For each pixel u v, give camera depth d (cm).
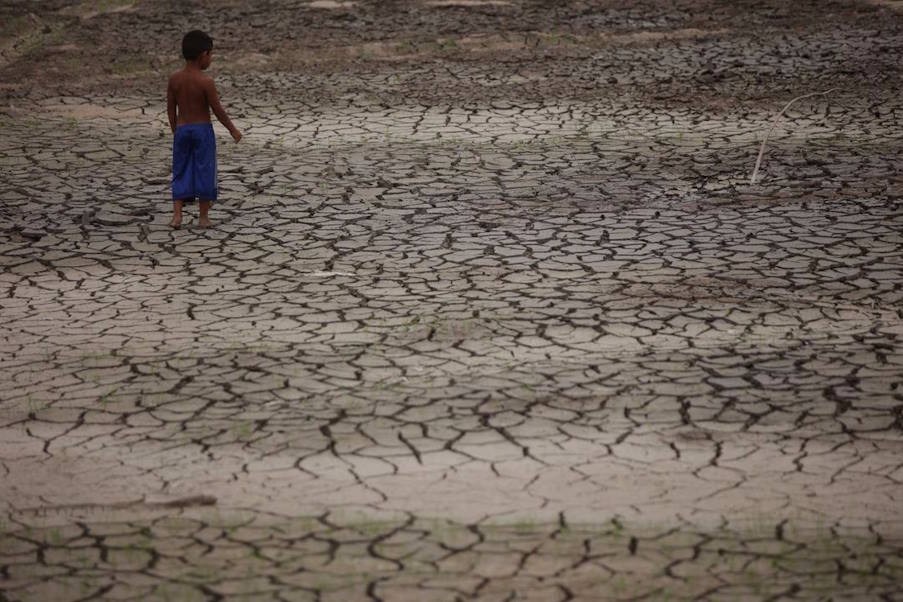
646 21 2873
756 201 1546
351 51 2605
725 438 922
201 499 834
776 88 2208
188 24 2955
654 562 752
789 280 1261
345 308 1204
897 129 1906
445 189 1623
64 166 1762
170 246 1405
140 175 1714
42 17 3059
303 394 1009
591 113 2050
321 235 1440
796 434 927
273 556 766
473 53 2567
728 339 1110
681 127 1948
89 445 927
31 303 1231
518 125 1977
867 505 820
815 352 1077
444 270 1310
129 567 757
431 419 959
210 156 1455
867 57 2444
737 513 812
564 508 821
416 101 2156
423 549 771
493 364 1062
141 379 1044
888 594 713
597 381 1024
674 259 1333
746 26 2795
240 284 1280
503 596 716
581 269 1305
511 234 1434
